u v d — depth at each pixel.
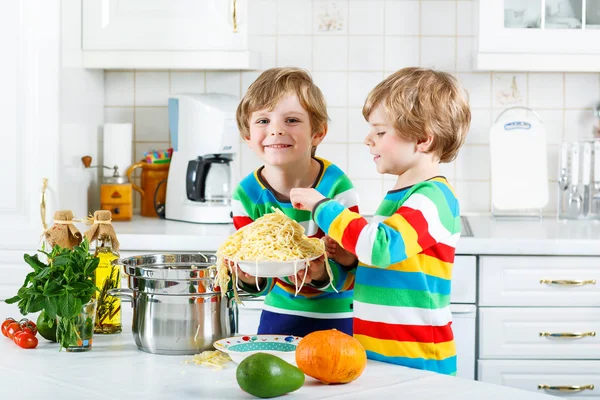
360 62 3.14
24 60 2.67
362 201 3.18
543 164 2.98
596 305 2.50
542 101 3.13
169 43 2.85
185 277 1.39
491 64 2.80
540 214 2.99
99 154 3.15
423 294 1.47
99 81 3.14
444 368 1.48
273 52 3.15
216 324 1.42
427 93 1.50
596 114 3.12
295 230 1.38
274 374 1.14
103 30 2.86
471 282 2.50
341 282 1.60
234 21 2.82
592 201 2.96
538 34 2.79
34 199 2.69
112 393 1.17
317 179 1.71
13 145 2.69
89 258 1.43
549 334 2.50
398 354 1.47
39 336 1.56
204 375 1.27
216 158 2.92
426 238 1.42
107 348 1.46
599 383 2.51
